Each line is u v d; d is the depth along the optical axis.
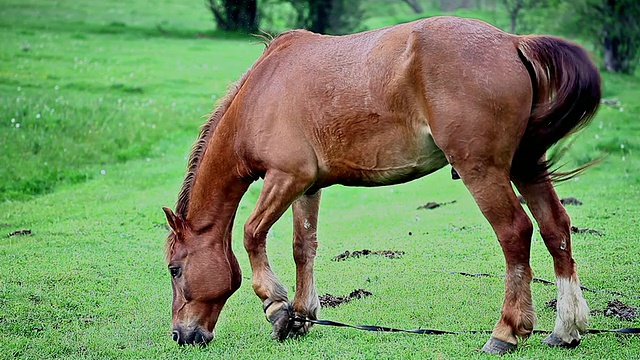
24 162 14.32
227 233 6.63
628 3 26.23
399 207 12.13
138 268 9.02
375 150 5.89
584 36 27.61
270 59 6.35
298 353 6.11
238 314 7.42
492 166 5.53
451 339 6.23
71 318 7.34
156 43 31.00
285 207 6.18
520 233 5.55
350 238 10.32
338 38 6.18
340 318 7.06
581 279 7.82
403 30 5.80
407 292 7.79
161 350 6.38
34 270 8.82
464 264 8.78
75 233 10.62
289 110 6.08
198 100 20.78
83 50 27.59
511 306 5.69
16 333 6.93
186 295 6.46
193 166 6.67
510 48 5.60
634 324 6.42
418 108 5.68
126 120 17.66
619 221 10.12
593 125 17.56
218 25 36.19
